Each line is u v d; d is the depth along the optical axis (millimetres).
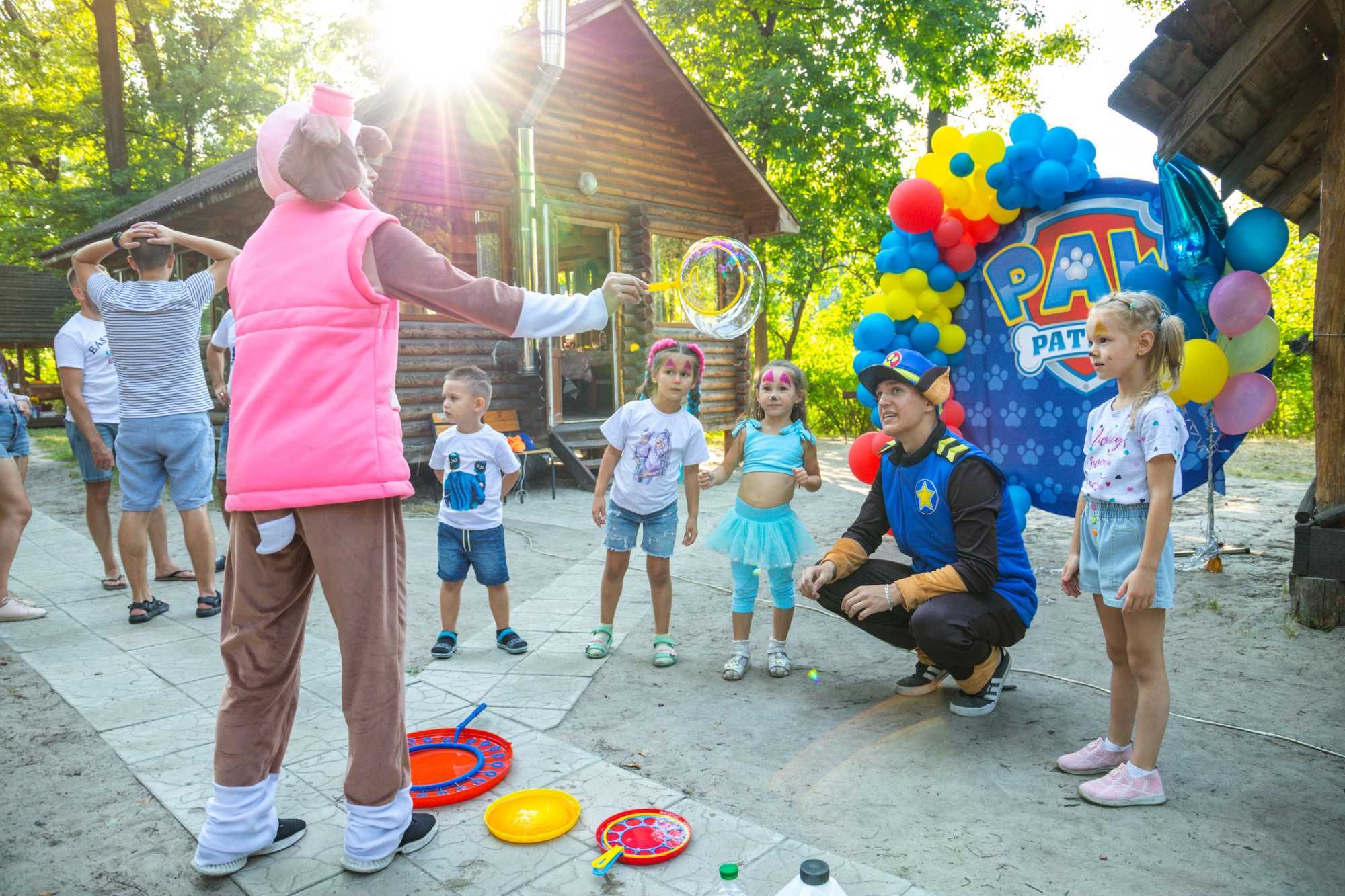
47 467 12188
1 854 2379
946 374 3293
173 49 20094
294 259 2154
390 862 2303
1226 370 4496
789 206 15984
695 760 3023
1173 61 3920
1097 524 2756
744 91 15211
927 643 3193
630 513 4082
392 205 9273
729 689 3748
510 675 3902
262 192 9508
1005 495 3357
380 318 2207
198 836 2463
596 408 13164
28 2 21906
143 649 4195
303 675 3826
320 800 2678
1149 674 2646
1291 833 2482
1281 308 16422
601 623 4617
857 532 3617
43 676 3818
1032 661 4059
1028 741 3168
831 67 14953
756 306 2773
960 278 5438
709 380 12812
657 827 2482
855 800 2715
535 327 2260
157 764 2936
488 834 2475
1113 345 2695
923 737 3211
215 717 3355
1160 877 2258
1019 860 2344
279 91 22203
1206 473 5164
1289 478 10297
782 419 4004
